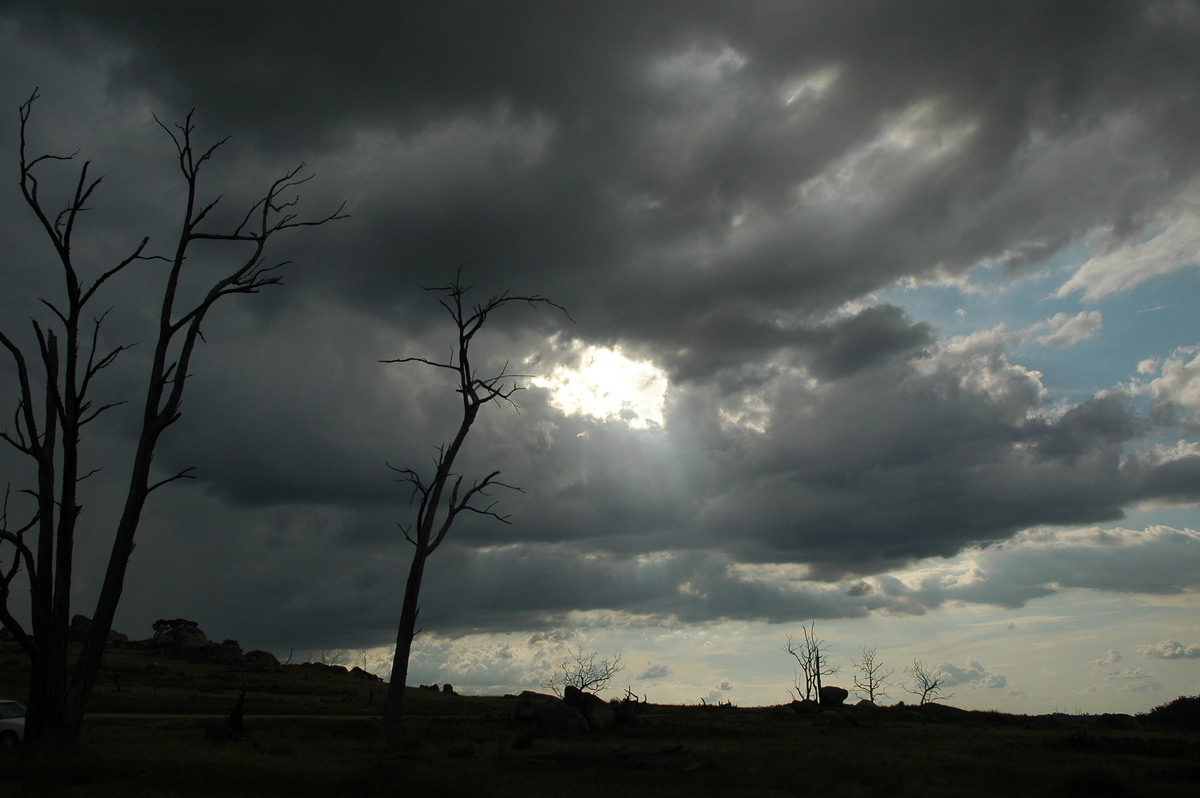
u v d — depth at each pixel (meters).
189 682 89.88
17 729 27.45
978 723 69.25
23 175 24.69
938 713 74.69
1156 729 70.06
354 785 18.91
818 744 41.47
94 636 23.16
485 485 36.47
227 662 117.94
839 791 22.14
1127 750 38.59
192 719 50.53
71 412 24.00
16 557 22.98
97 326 25.19
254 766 22.41
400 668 32.62
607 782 22.75
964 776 26.61
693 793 20.94
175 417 25.36
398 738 31.88
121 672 92.81
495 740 38.78
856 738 47.09
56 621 22.86
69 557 23.45
